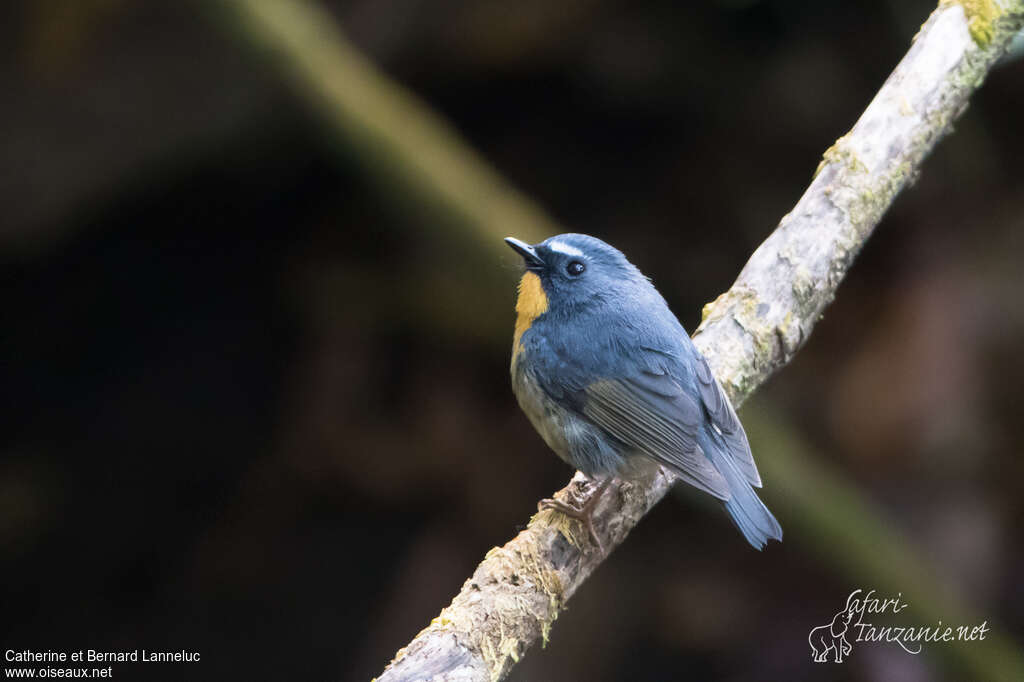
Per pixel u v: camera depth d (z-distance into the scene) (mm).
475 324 12406
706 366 6902
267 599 13266
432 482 12883
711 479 6500
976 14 7375
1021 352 11055
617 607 12500
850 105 12227
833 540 9086
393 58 12094
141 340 14023
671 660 12203
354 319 13180
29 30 11453
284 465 13383
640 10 12227
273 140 12523
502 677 5820
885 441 11086
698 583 12375
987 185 11945
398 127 9742
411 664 5527
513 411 12867
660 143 13141
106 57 11570
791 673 11406
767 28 12195
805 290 7055
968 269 11578
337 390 13125
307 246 13578
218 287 13906
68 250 13109
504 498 12625
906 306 11492
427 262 12797
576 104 12977
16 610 13141
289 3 9891
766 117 12523
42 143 11766
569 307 7434
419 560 12578
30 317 13586
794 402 11656
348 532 13305
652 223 13117
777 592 12055
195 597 13344
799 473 9109
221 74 11805
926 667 10156
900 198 11891
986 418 10953
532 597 5938
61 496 13539
